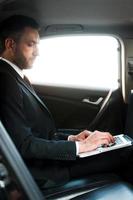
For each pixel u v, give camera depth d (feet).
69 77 9.14
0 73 5.57
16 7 6.39
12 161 3.32
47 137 6.11
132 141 6.21
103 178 6.12
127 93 8.64
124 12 7.27
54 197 5.32
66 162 6.07
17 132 5.29
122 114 8.59
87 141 5.86
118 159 6.66
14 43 6.07
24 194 3.26
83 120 8.99
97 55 8.79
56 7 6.77
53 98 9.04
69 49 8.65
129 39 8.45
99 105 8.86
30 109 5.74
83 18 7.48
